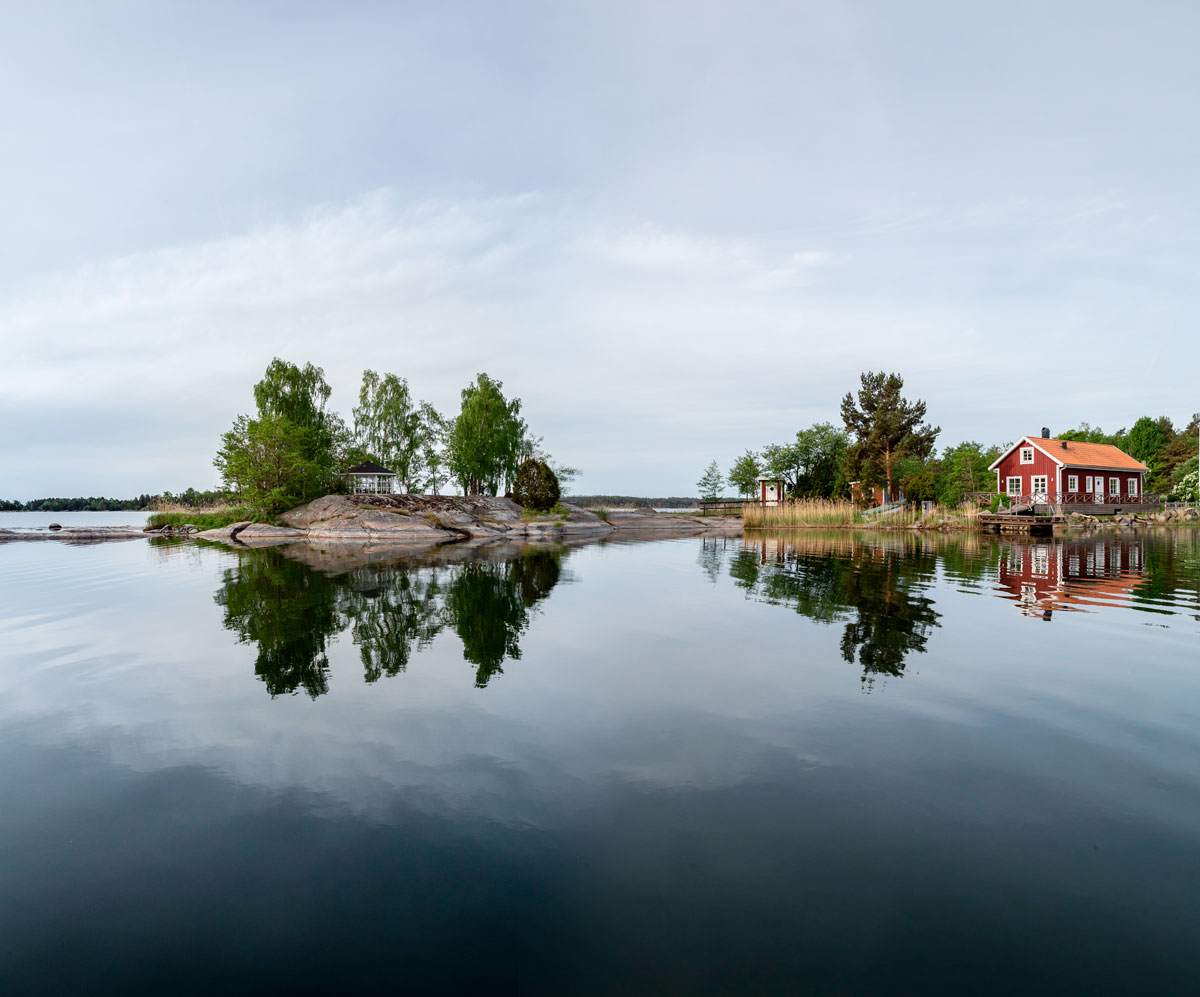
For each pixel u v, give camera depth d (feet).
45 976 9.03
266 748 17.03
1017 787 14.38
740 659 25.79
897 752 16.37
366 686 22.39
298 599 41.98
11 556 78.18
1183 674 23.22
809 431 194.29
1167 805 13.51
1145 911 10.10
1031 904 10.30
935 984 8.61
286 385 154.61
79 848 12.34
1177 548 77.46
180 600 41.93
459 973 9.01
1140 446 215.10
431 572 58.29
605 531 138.10
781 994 8.45
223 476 128.36
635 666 24.85
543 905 10.48
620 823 12.98
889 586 46.80
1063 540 92.99
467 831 12.76
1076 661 25.12
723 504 234.79
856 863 11.48
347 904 10.58
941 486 161.27
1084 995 8.35
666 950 9.37
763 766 15.60
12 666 25.46
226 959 9.38
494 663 25.39
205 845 12.39
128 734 18.13
